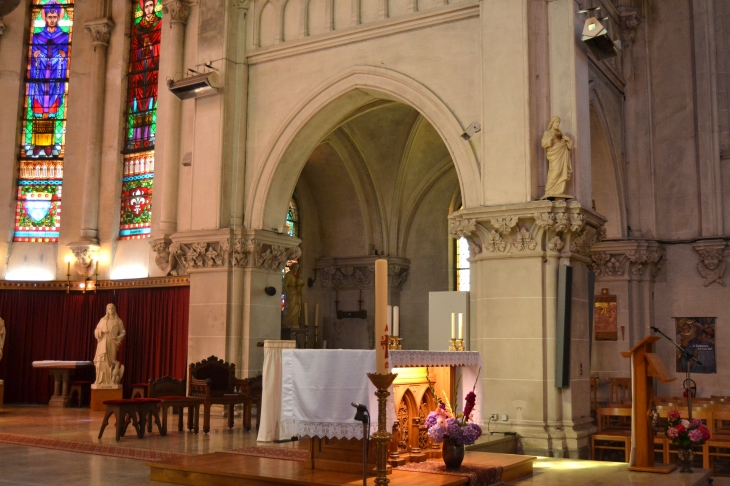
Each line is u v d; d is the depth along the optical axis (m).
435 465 9.85
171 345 20.16
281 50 17.83
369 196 22.92
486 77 14.92
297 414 9.28
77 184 22.33
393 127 21.55
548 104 14.70
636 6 20.17
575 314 14.36
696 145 19.52
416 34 16.17
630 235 19.73
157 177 21.03
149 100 21.98
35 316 21.83
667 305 19.55
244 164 18.16
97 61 22.44
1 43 22.78
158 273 20.75
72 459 11.23
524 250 14.20
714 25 19.59
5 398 21.48
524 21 14.66
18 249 22.20
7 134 22.45
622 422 17.31
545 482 10.10
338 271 23.48
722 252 18.86
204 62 18.39
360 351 9.11
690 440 10.94
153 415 14.12
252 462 10.11
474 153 15.12
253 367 17.55
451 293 15.85
